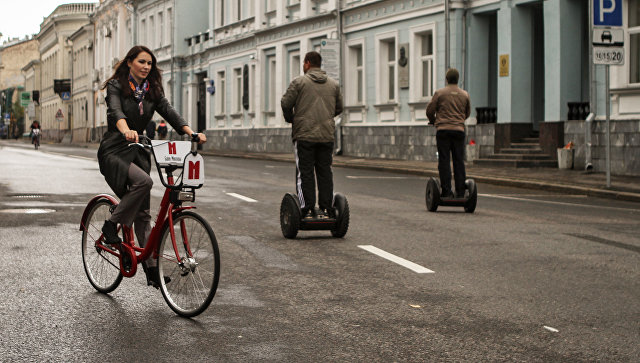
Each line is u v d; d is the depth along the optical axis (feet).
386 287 21.21
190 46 168.04
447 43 82.79
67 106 290.76
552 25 72.64
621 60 51.78
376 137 97.86
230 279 22.09
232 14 144.87
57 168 72.95
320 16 110.01
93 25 252.21
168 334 16.39
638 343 16.03
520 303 19.45
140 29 195.21
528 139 76.59
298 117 29.45
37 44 424.05
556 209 41.70
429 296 20.17
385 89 98.12
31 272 22.70
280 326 17.13
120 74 18.95
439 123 39.40
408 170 74.18
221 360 14.64
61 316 17.78
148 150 19.38
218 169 78.79
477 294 20.45
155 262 18.65
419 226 33.73
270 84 130.62
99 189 50.37
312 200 29.68
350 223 34.68
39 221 33.76
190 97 166.50
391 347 15.61
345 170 79.97
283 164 92.53
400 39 93.20
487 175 63.87
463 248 27.71
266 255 26.04
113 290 20.33
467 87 82.99
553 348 15.64
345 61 105.40
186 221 17.83
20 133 385.91
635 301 19.77
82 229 21.02
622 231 32.53
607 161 51.83
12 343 15.58
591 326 17.34
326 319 17.78
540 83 80.02
